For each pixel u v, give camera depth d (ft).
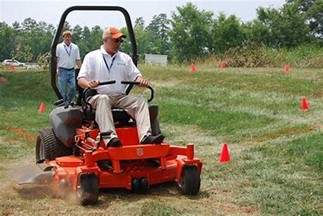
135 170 30.30
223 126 53.88
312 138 43.52
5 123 60.29
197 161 30.35
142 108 31.01
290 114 56.59
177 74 95.55
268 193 30.40
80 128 32.45
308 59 107.96
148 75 99.30
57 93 35.76
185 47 325.42
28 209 28.32
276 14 296.10
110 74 31.96
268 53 114.73
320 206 28.14
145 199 29.66
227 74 88.07
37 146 36.73
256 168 36.50
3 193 31.60
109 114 30.09
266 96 67.72
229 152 42.68
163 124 58.49
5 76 110.52
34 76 109.29
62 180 29.48
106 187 29.94
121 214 27.20
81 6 34.06
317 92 67.92
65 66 61.82
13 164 40.98
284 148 41.42
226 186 32.35
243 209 27.99
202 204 28.78
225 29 310.04
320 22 324.80
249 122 53.98
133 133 30.91
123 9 34.58
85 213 27.48
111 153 29.19
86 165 28.73
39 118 64.64
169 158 31.53
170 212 27.02
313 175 34.37
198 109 62.59
